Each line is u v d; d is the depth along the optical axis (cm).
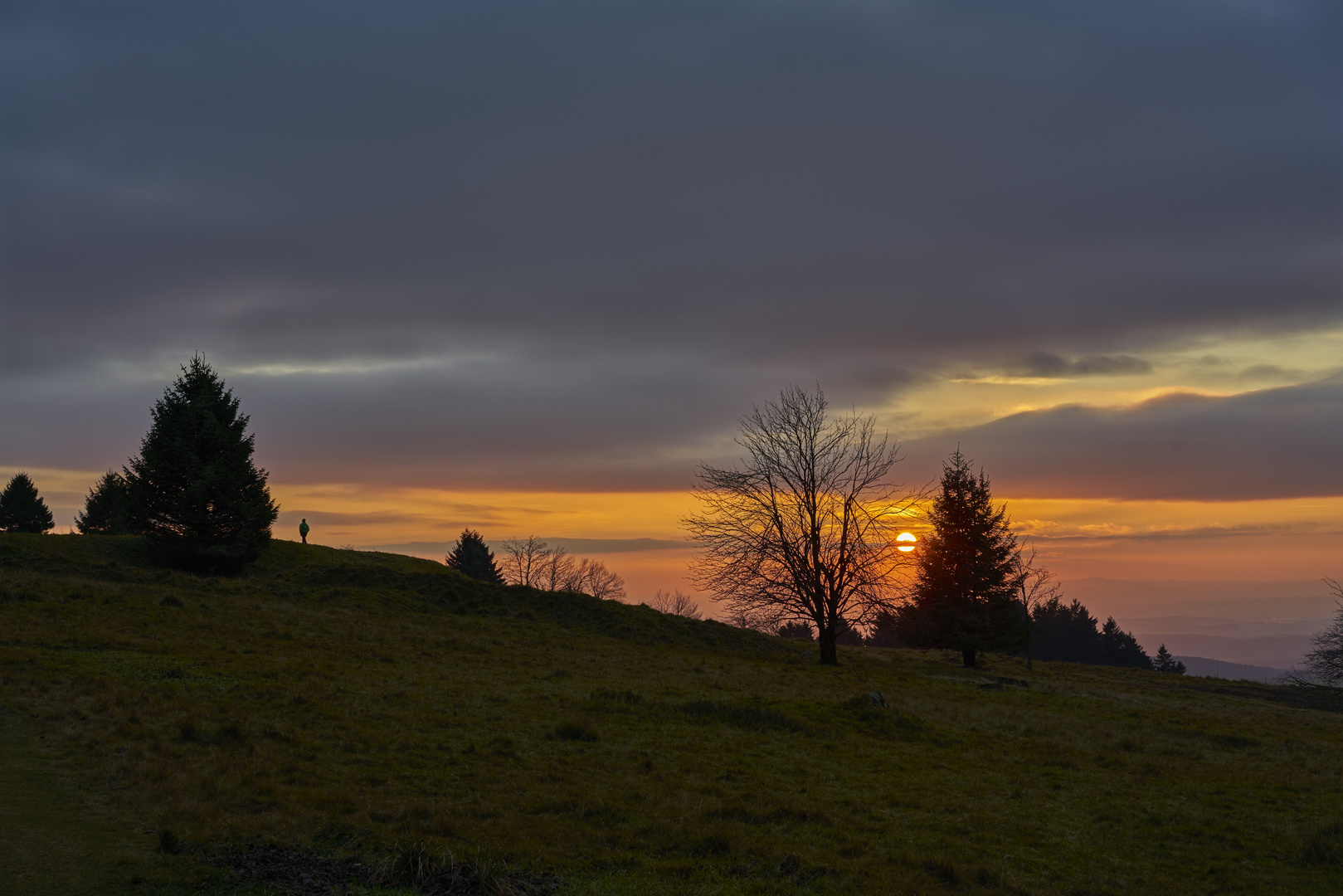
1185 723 3030
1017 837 1416
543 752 1691
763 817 1390
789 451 4294
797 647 5222
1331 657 4294
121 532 7206
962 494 5081
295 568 4797
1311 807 1744
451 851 1073
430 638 3238
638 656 3491
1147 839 1466
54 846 983
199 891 912
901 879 1137
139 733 1456
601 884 1043
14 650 2028
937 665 4975
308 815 1171
